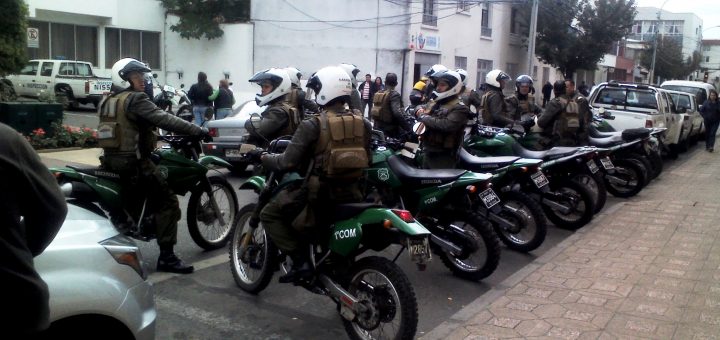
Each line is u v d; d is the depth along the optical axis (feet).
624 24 111.34
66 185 13.71
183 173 20.22
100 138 18.67
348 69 29.96
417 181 19.85
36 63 81.05
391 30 86.28
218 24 95.76
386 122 29.07
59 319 10.00
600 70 160.04
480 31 103.60
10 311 7.41
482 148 27.07
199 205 21.71
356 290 14.94
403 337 13.69
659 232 26.18
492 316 16.72
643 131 33.65
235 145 36.81
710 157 56.90
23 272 7.48
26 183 7.59
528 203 23.09
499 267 22.06
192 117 38.52
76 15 89.45
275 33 94.73
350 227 14.56
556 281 19.66
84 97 79.10
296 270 15.56
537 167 23.35
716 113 60.80
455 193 19.57
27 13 52.80
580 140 32.07
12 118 42.88
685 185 39.34
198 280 19.51
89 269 10.53
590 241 24.70
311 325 16.51
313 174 14.99
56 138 44.45
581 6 111.75
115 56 95.14
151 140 19.27
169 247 19.95
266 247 17.58
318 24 91.09
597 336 15.39
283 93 20.84
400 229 13.73
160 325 16.10
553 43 112.78
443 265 22.09
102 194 18.76
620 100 47.47
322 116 14.83
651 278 19.94
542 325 16.08
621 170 34.35
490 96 29.66
